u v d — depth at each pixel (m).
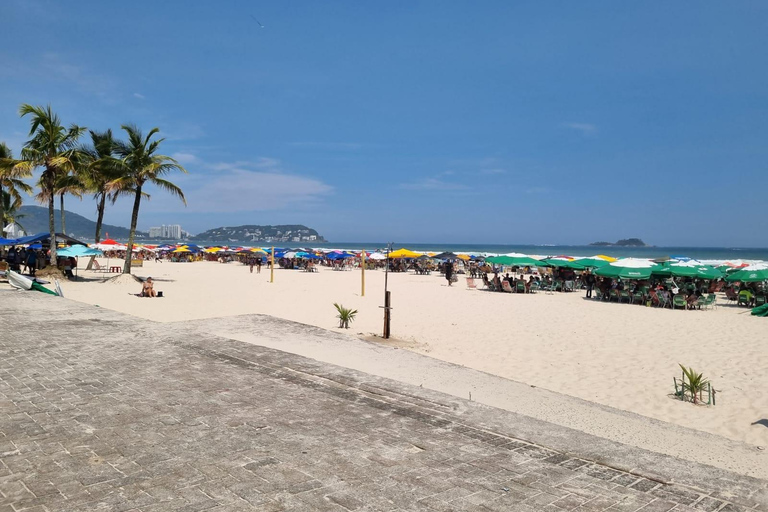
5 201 33.75
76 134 24.64
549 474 3.71
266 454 3.89
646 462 3.96
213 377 5.97
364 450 4.04
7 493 3.18
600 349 12.52
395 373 7.70
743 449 5.57
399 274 43.16
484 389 7.29
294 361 6.75
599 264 30.73
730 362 11.24
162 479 3.42
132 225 26.97
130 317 9.98
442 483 3.50
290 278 35.72
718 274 23.39
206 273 39.84
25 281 15.06
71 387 5.48
